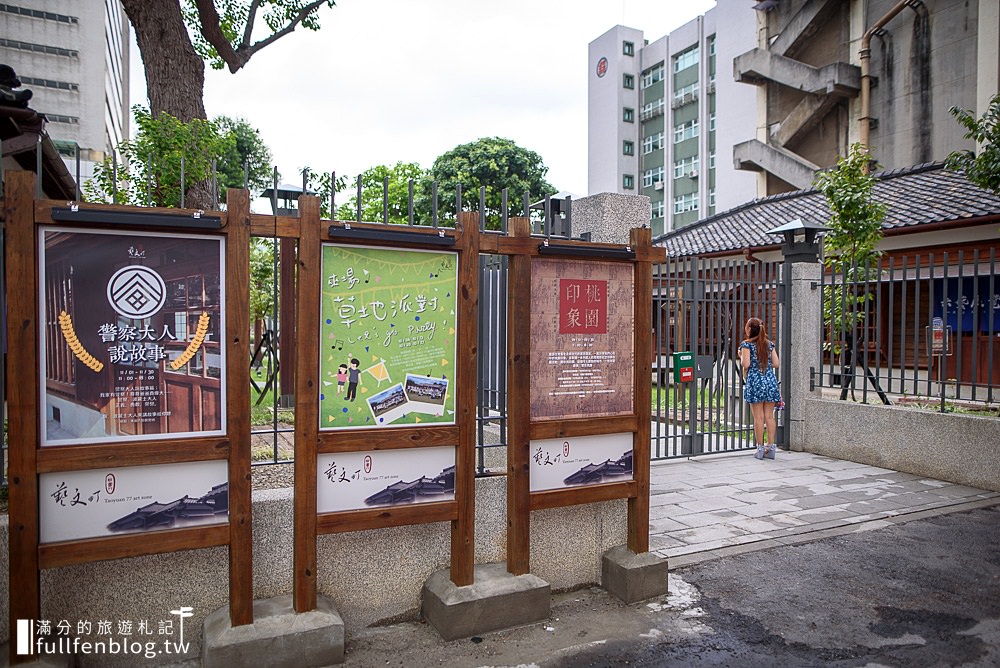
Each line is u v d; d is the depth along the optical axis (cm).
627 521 455
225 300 322
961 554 511
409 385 367
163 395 313
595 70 4009
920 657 361
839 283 1016
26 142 567
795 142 2291
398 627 384
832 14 2191
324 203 415
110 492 306
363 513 354
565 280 414
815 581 462
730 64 3055
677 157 3625
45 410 294
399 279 364
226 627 324
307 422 338
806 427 880
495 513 419
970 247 1091
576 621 400
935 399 893
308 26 1035
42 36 4081
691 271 814
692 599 433
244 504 325
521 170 2361
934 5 1908
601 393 429
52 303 294
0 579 309
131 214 300
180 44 792
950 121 1877
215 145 600
